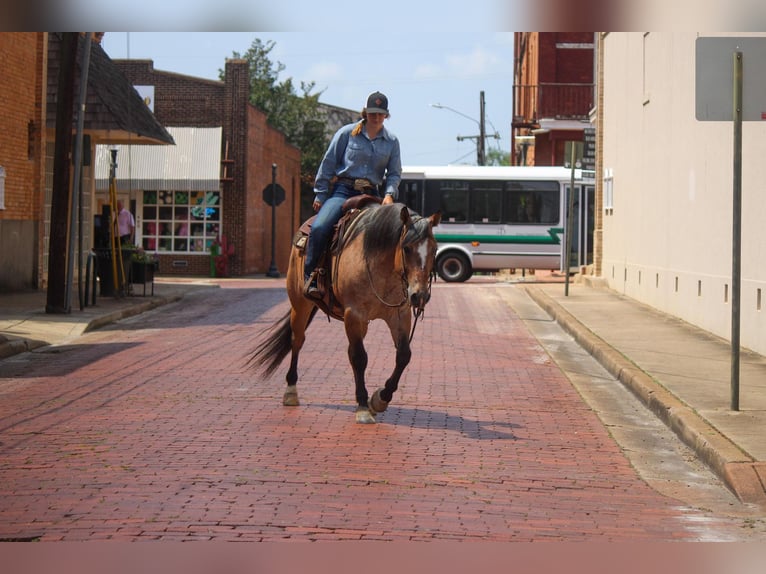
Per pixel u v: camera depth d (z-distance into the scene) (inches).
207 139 1673.2
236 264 1676.9
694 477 338.0
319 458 339.9
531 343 687.1
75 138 804.6
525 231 1357.0
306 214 2716.5
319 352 607.8
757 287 583.2
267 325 770.8
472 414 428.8
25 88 975.0
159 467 325.1
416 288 362.0
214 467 325.4
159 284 1223.5
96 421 400.5
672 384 478.0
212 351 614.5
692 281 737.0
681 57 773.9
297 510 279.1
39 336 668.7
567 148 1019.9
